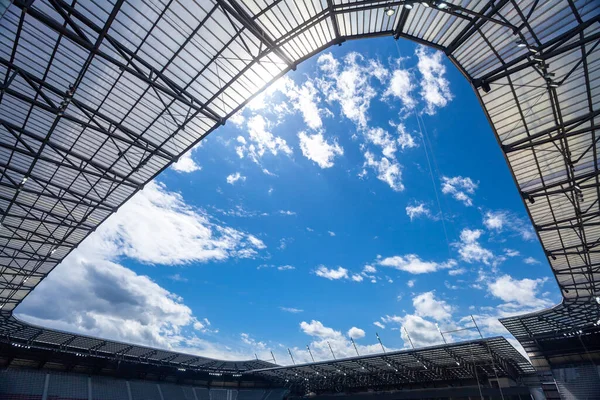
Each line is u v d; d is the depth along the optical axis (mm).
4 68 19812
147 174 28391
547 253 28547
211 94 22469
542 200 24234
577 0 14711
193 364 59375
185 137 25438
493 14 15383
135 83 21531
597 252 27125
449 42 18047
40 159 25109
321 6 17516
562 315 38688
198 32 18953
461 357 44688
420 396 53906
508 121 20094
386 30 18719
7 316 38906
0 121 21656
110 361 54312
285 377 63312
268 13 17828
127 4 17406
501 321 43000
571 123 18203
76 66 20203
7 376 44312
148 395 55156
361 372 55312
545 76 16266
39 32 18266
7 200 27750
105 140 24969
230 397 64812
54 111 20328
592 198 23172
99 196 29312
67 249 34875
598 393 40562
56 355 49469
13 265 34562
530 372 46250
